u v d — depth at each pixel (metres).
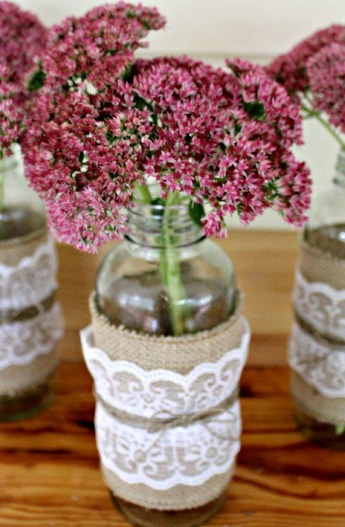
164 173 0.38
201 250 0.49
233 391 0.53
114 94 0.40
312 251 0.57
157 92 0.39
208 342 0.48
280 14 0.78
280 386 0.71
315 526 0.55
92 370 0.52
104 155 0.38
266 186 0.41
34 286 0.63
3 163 0.62
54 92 0.43
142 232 0.47
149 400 0.49
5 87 0.49
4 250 0.60
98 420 0.54
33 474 0.60
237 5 0.77
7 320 0.63
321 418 0.62
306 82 0.55
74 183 0.39
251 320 0.79
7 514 0.56
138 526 0.56
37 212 0.63
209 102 0.40
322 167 0.87
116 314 0.49
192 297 0.48
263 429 0.66
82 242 0.40
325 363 0.59
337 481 0.59
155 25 0.48
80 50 0.43
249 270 0.85
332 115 0.51
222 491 0.56
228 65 0.46
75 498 0.58
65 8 0.79
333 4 0.77
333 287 0.56
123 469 0.53
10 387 0.65
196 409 0.50
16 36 0.57
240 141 0.38
